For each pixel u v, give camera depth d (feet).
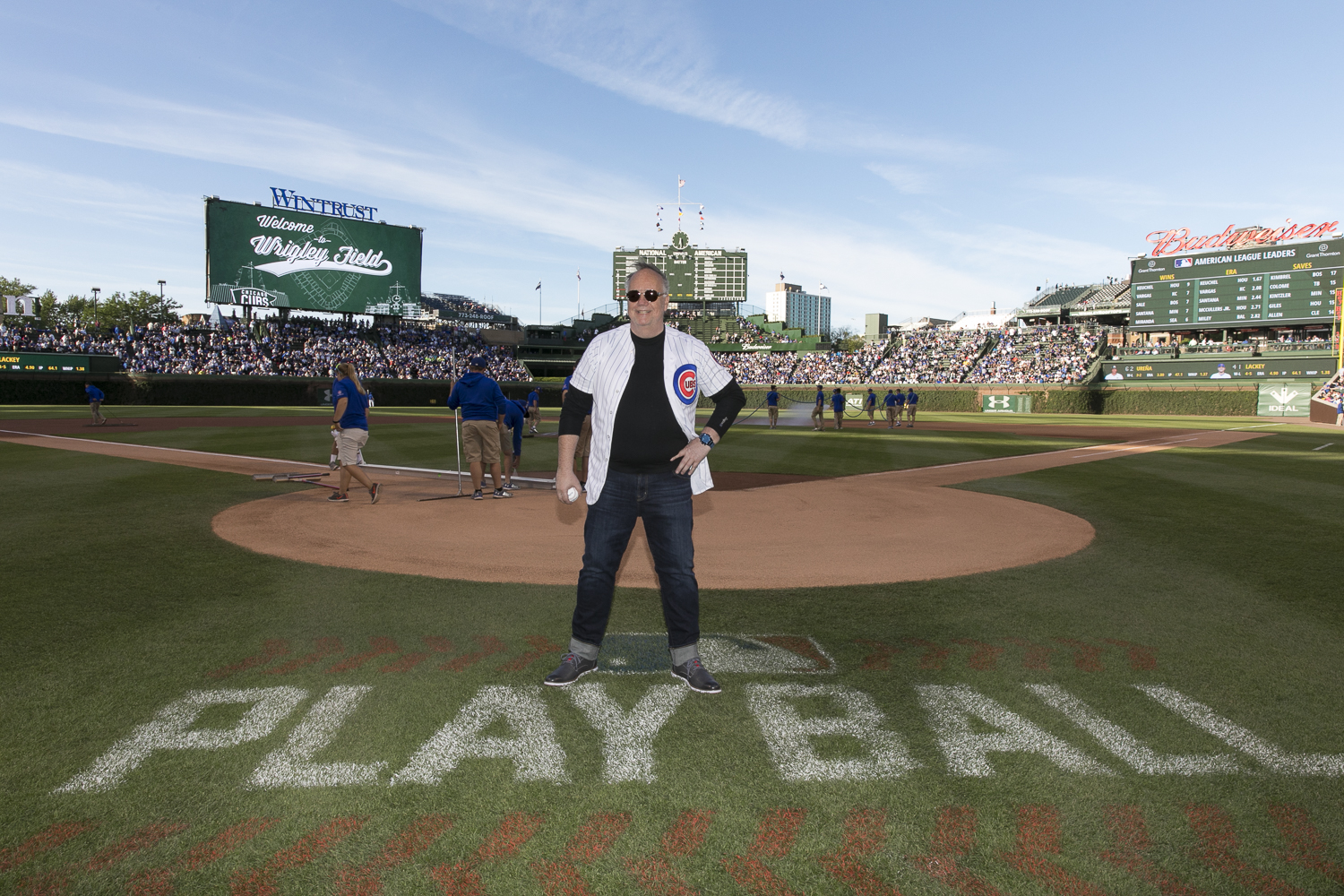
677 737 8.77
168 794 7.43
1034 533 22.48
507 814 7.17
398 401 155.02
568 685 10.25
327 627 12.66
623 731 8.91
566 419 10.29
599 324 238.68
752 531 22.75
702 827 7.01
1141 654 11.72
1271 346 150.82
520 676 10.61
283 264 157.79
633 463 10.01
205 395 136.87
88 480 31.50
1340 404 105.60
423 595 14.75
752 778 7.88
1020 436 74.43
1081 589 15.81
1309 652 11.84
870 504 28.66
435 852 6.61
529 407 66.44
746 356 233.14
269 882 6.20
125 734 8.69
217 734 8.71
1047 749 8.55
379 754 8.30
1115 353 172.24
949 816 7.21
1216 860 6.57
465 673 10.69
